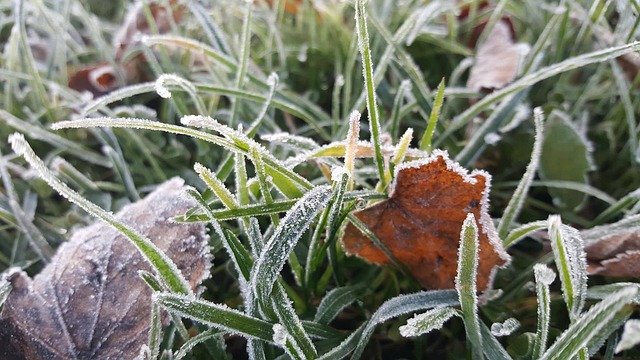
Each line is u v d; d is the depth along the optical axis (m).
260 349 0.18
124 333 0.19
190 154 0.29
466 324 0.17
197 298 0.19
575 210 0.25
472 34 0.34
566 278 0.17
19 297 0.19
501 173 0.27
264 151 0.19
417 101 0.26
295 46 0.34
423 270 0.20
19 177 0.28
